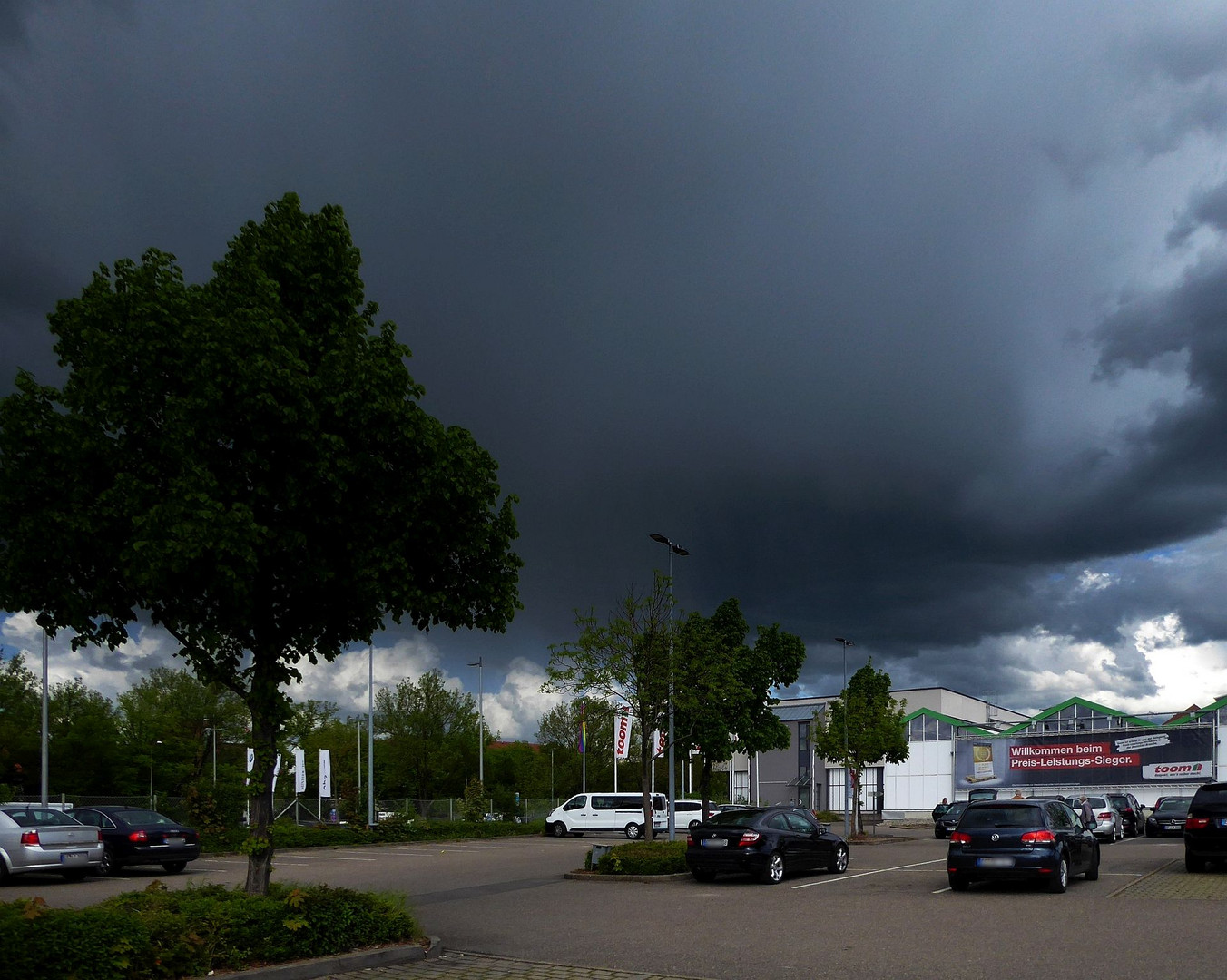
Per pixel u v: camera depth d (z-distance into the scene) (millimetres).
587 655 25578
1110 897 16125
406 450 11492
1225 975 9523
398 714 69750
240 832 32750
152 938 9180
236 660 11766
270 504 11047
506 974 10328
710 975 10195
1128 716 55750
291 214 12133
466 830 42938
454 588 12312
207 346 10242
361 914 11219
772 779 71938
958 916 14281
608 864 22281
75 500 10594
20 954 8047
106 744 66875
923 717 61812
